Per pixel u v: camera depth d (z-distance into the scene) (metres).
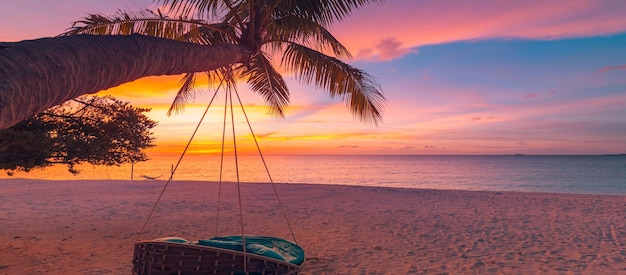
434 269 5.87
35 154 5.08
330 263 6.17
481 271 5.78
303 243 7.54
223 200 13.99
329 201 13.75
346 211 11.49
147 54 2.75
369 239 7.88
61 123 5.49
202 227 9.09
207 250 3.51
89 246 7.13
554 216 10.68
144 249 3.71
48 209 11.63
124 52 2.52
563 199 14.43
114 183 20.36
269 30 6.58
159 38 3.05
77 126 5.57
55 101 1.97
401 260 6.36
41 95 1.82
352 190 17.33
